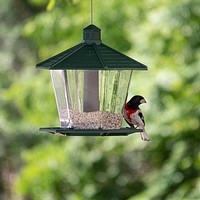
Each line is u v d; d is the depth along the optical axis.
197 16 14.48
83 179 17.98
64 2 16.06
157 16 14.48
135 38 14.80
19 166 21.98
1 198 23.06
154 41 14.56
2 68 21.47
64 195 17.86
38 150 17.53
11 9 21.38
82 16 15.91
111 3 15.73
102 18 15.76
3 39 21.84
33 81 16.89
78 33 15.94
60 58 8.05
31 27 16.83
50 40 16.73
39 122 16.83
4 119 20.86
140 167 18.73
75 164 17.64
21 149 21.16
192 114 14.70
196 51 14.51
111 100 8.57
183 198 14.95
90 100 8.52
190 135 15.37
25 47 21.59
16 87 17.05
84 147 17.70
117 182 18.58
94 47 8.16
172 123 14.80
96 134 8.23
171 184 15.69
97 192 18.34
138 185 18.62
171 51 14.59
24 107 16.98
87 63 7.95
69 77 8.52
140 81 14.23
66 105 8.57
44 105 16.72
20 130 20.86
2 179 22.84
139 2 15.37
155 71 14.22
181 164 15.51
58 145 17.58
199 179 14.97
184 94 14.42
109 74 8.55
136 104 8.80
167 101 14.42
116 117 8.60
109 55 8.10
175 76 14.12
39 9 21.09
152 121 14.71
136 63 8.07
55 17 16.52
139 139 15.91
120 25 15.66
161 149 16.84
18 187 17.44
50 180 17.45
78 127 8.53
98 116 8.52
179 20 14.44
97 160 17.81
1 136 21.61
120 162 18.66
